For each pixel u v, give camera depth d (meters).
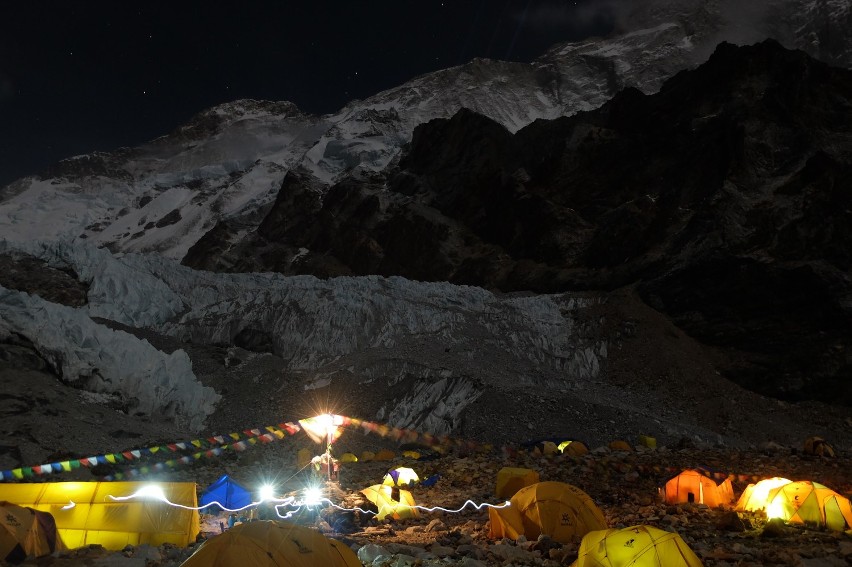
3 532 10.31
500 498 15.41
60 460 24.75
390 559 9.62
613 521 13.32
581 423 34.34
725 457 21.61
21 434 27.41
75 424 29.48
